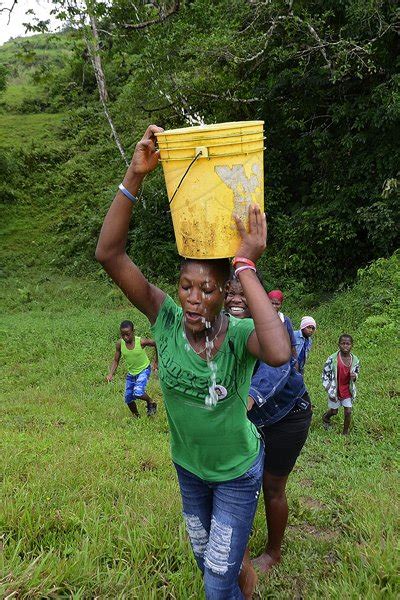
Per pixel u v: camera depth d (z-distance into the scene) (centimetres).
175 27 1909
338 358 823
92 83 4153
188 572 368
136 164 264
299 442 383
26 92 4791
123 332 905
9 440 681
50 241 2966
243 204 243
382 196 1662
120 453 636
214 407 267
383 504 482
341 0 1677
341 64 1692
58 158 3638
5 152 3581
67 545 388
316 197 1975
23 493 453
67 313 2059
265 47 1703
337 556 418
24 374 1362
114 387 1173
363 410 908
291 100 1980
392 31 1666
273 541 399
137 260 2348
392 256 1617
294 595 374
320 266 1898
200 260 254
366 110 1769
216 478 284
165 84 1972
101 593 346
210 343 263
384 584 368
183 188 246
